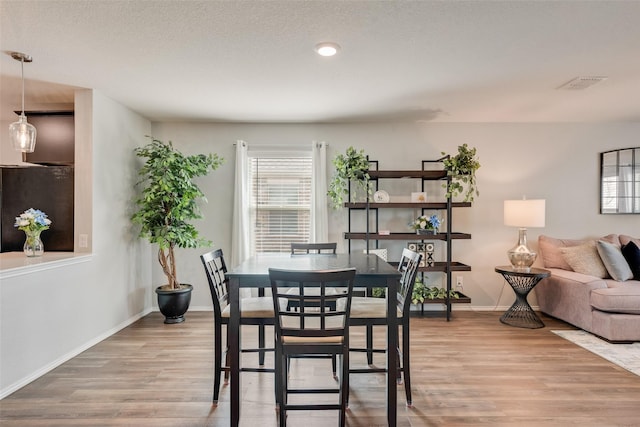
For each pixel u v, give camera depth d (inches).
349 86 121.1
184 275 169.6
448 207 152.8
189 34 85.3
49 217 131.1
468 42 89.6
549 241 162.7
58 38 87.0
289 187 171.2
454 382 98.0
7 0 70.4
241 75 111.3
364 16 77.3
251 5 72.9
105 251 133.3
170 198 141.6
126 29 82.7
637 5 72.7
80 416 81.4
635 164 167.8
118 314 141.6
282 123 169.6
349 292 70.7
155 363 109.9
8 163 165.5
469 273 170.1
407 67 105.1
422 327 144.7
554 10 74.7
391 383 77.2
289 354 72.7
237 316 78.3
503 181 169.5
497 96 131.5
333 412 85.1
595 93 128.3
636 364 109.0
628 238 156.8
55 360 107.3
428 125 169.3
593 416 81.9
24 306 96.2
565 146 169.5
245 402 89.0
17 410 83.8
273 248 171.3
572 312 140.8
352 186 167.8
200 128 169.3
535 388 94.6
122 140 143.9
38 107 145.2
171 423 79.3
